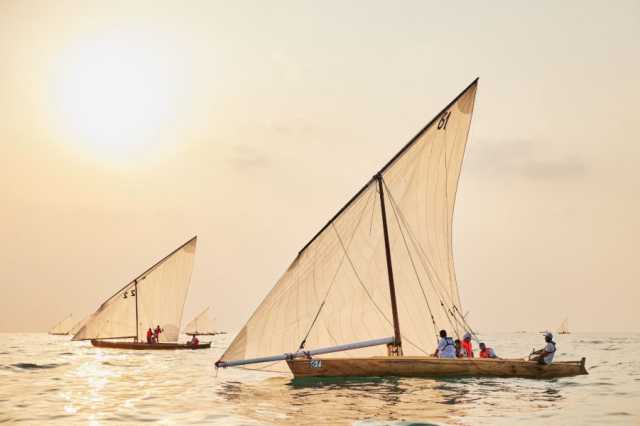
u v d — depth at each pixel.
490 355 25.11
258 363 24.81
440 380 22.91
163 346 60.94
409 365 23.33
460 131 27.05
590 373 30.14
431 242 26.58
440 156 26.89
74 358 44.97
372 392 20.08
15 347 70.88
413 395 19.33
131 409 17.28
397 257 25.92
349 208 25.62
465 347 25.62
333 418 15.50
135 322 64.44
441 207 26.92
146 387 23.12
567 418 15.46
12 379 26.78
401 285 25.89
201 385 23.58
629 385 22.45
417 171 26.58
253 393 20.55
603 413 16.17
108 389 22.45
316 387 21.69
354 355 25.38
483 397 18.89
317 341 24.77
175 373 30.06
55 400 19.31
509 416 15.63
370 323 25.25
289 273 24.94
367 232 25.77
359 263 25.50
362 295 25.38
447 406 17.19
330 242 25.33
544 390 20.52
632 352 59.62
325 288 25.12
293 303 24.77
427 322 26.00
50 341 107.44
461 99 26.78
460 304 26.70
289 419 15.38
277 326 24.59
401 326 25.61
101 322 63.88
